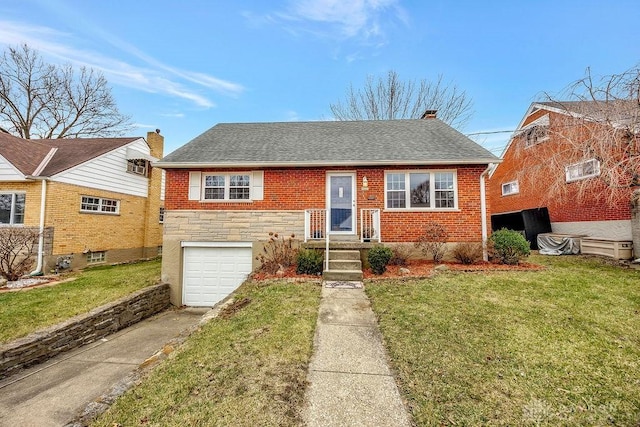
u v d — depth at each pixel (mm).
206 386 3035
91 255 11719
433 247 8406
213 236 9289
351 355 3629
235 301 5703
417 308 4980
